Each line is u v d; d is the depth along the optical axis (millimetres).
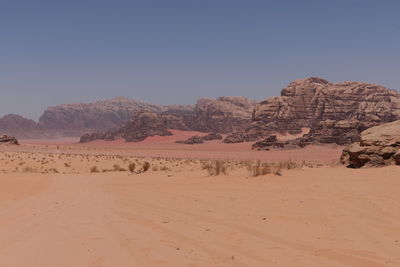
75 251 9078
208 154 193375
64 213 14484
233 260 8352
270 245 9516
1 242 10016
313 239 10008
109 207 15836
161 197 18469
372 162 30578
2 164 60969
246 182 22688
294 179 23141
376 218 12117
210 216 13336
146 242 9906
